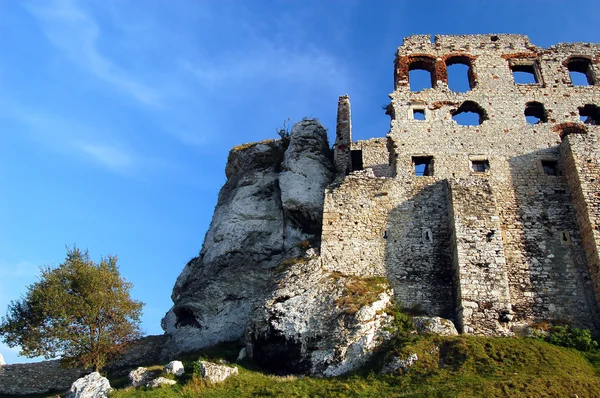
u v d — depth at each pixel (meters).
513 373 22.25
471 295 27.27
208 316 34.38
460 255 28.53
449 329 25.91
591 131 34.31
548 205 32.03
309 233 37.00
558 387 21.09
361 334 25.78
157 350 35.41
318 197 37.84
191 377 24.91
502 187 33.03
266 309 27.77
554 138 34.78
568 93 36.75
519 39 39.50
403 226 31.52
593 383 21.69
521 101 36.56
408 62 39.03
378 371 24.03
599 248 28.94
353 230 31.41
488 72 38.06
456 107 36.59
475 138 35.09
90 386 24.70
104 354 30.20
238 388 23.95
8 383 33.41
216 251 38.31
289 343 26.41
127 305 31.42
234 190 42.97
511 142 34.78
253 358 27.14
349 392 22.48
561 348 25.33
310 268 29.66
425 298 28.88
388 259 30.38
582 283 29.16
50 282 31.16
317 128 43.56
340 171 41.22
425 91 37.38
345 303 27.22
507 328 26.58
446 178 33.31
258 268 36.41
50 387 33.72
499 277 27.73
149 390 24.23
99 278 31.30
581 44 39.00
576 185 31.64
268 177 42.12
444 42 39.62
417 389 21.81
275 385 23.91
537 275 29.53
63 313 29.70
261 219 39.16
